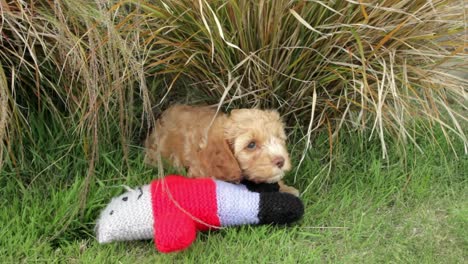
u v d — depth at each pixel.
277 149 1.16
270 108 1.33
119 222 1.08
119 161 1.26
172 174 1.21
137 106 1.33
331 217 1.21
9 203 1.18
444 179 1.32
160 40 1.20
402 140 1.34
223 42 1.21
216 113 1.20
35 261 1.08
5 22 1.12
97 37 1.11
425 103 1.30
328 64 1.26
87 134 1.23
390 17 1.24
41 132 1.26
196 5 1.17
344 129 1.35
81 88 1.22
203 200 1.11
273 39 1.20
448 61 1.31
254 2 1.18
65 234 1.13
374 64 1.26
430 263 1.10
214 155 1.17
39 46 1.19
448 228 1.19
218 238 1.13
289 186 1.27
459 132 1.35
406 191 1.28
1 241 1.09
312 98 1.28
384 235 1.17
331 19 1.22
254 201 1.13
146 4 1.17
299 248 1.13
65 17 1.15
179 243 1.06
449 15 1.27
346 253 1.13
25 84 1.25
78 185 1.19
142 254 1.11
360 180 1.29
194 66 1.28
